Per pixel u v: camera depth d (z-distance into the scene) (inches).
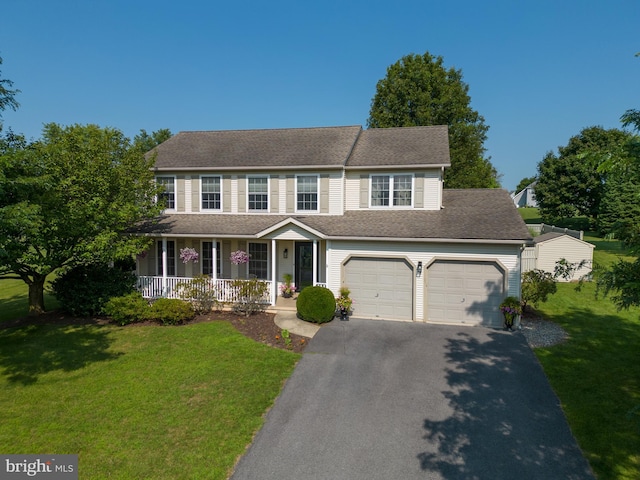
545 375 375.2
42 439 274.2
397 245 557.3
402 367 394.0
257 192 671.8
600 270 289.6
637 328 518.6
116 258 541.6
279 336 478.6
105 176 546.9
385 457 256.5
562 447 266.1
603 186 1382.9
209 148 746.2
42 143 543.2
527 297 559.2
